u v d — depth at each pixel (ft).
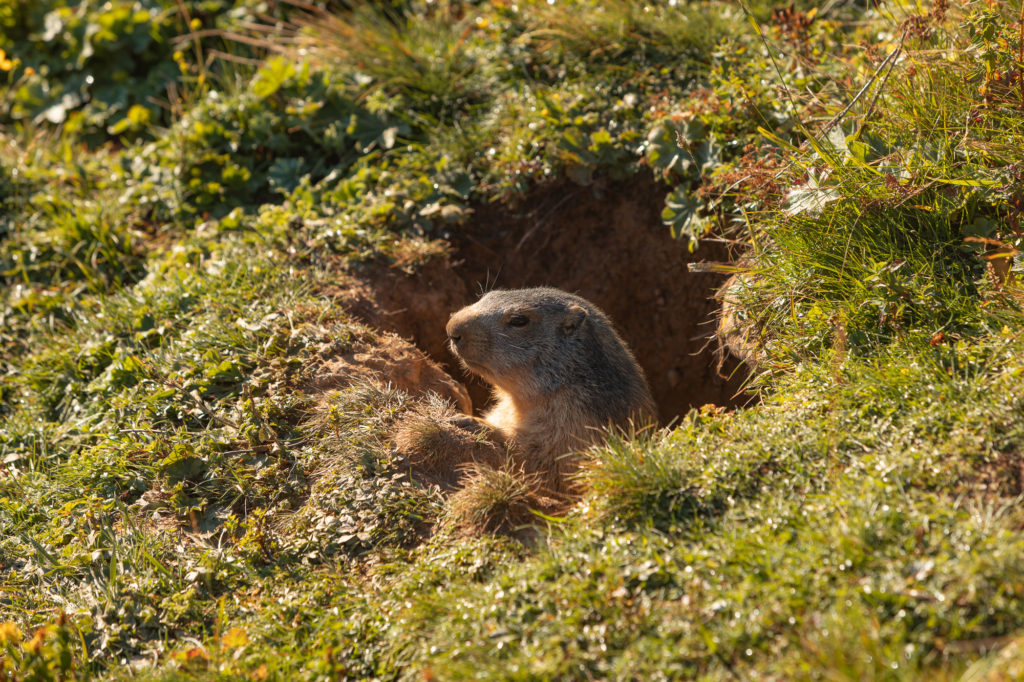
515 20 52.70
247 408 34.37
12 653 25.23
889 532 22.24
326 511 30.27
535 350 38.32
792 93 40.75
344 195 46.60
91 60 60.75
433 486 31.48
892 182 31.89
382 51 52.85
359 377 36.55
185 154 49.75
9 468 35.01
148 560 29.04
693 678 20.51
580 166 46.78
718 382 47.19
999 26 33.96
